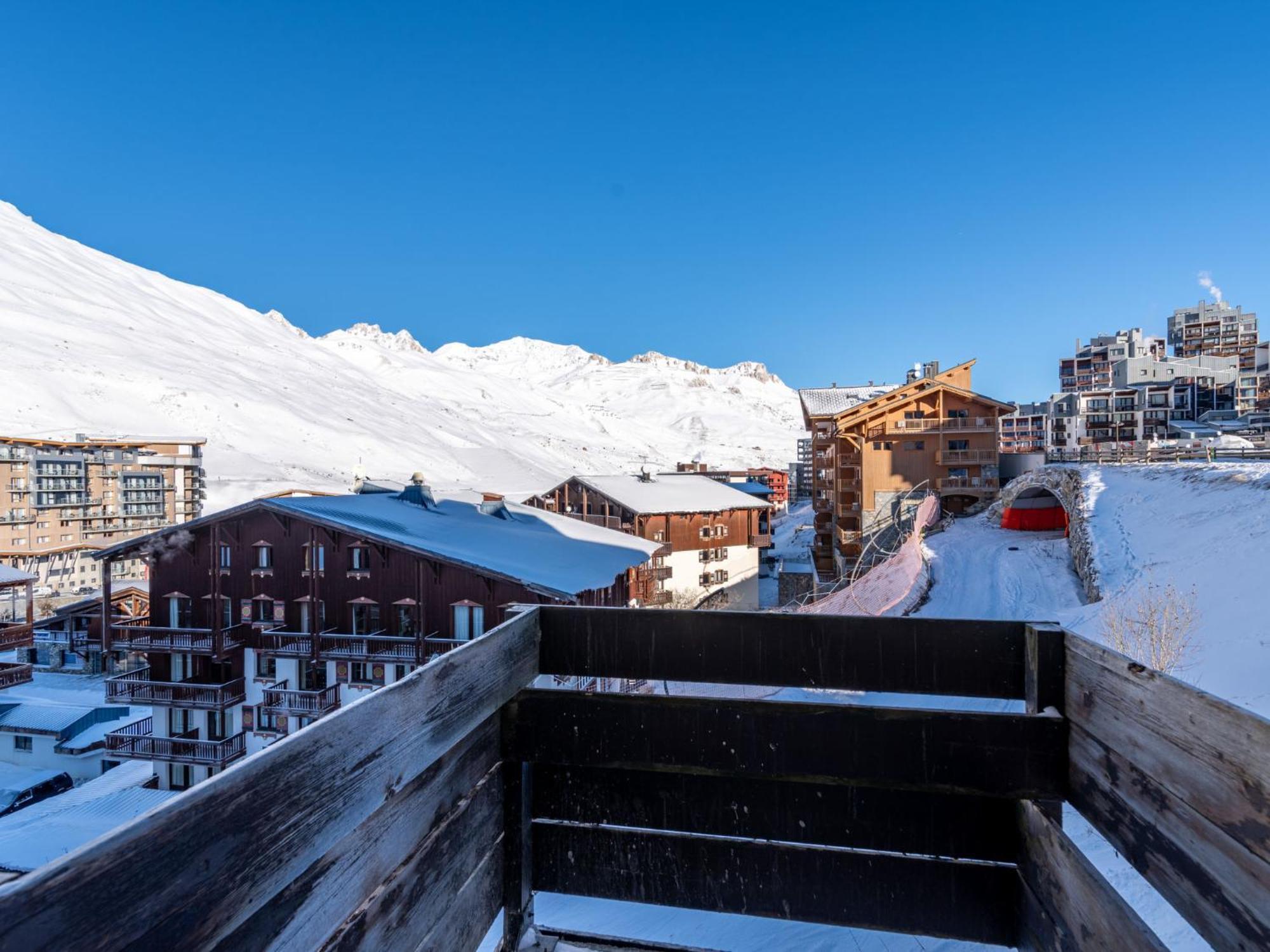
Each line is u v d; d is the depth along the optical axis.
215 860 0.99
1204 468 21.27
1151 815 1.55
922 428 34.66
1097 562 18.38
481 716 1.99
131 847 0.83
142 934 0.85
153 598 18.42
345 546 17.33
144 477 70.12
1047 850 1.85
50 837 15.59
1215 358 78.56
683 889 2.26
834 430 38.03
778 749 2.14
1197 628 12.40
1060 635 2.03
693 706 2.19
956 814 2.12
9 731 26.09
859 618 2.29
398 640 16.30
